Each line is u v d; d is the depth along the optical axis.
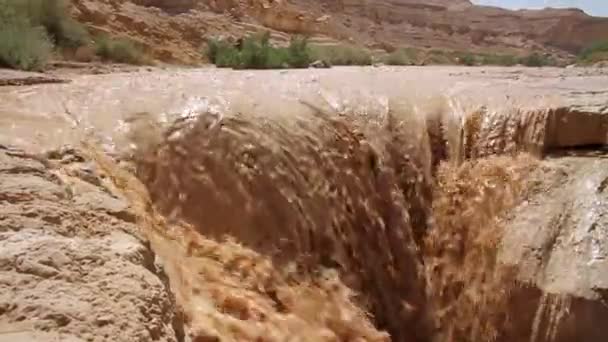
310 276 7.41
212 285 6.09
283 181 7.86
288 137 8.41
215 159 7.64
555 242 7.79
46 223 4.05
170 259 5.90
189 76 11.96
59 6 20.94
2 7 17.16
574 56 71.00
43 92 9.05
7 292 3.20
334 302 7.25
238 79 11.28
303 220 7.77
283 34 40.03
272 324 6.08
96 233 4.28
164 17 32.66
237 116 8.29
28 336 2.91
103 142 7.39
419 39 62.03
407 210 8.98
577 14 73.94
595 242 7.54
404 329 8.12
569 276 7.41
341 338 6.88
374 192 8.86
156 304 3.68
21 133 7.00
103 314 3.29
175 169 7.39
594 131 8.75
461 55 51.53
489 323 7.88
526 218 8.14
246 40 28.56
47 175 4.81
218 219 7.21
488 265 8.16
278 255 7.29
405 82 11.34
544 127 8.92
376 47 49.97
